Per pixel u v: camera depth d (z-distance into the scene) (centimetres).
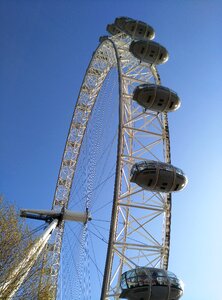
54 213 2998
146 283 2197
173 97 2864
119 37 3631
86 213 2997
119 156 2464
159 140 2931
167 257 2625
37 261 2294
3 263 2045
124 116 2834
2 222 2178
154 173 2498
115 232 2428
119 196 2494
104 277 2145
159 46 3180
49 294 2308
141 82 3167
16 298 2041
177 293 2269
